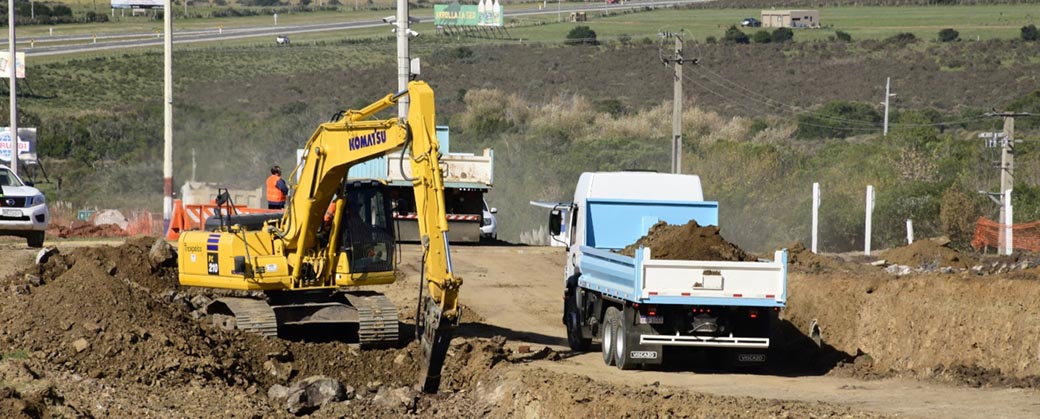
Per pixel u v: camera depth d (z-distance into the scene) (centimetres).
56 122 13625
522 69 19112
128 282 3650
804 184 8825
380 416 2959
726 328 3175
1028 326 2967
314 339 3769
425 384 3114
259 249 3591
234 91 16088
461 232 6644
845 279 3734
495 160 11325
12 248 5012
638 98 16900
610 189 3903
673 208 3794
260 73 17625
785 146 11012
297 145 11806
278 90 16200
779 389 2894
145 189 11088
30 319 3195
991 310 3091
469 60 19712
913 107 15738
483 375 3219
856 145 10056
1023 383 2842
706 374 3219
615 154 11488
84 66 17812
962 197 7031
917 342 3278
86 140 12925
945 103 15850
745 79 18188
